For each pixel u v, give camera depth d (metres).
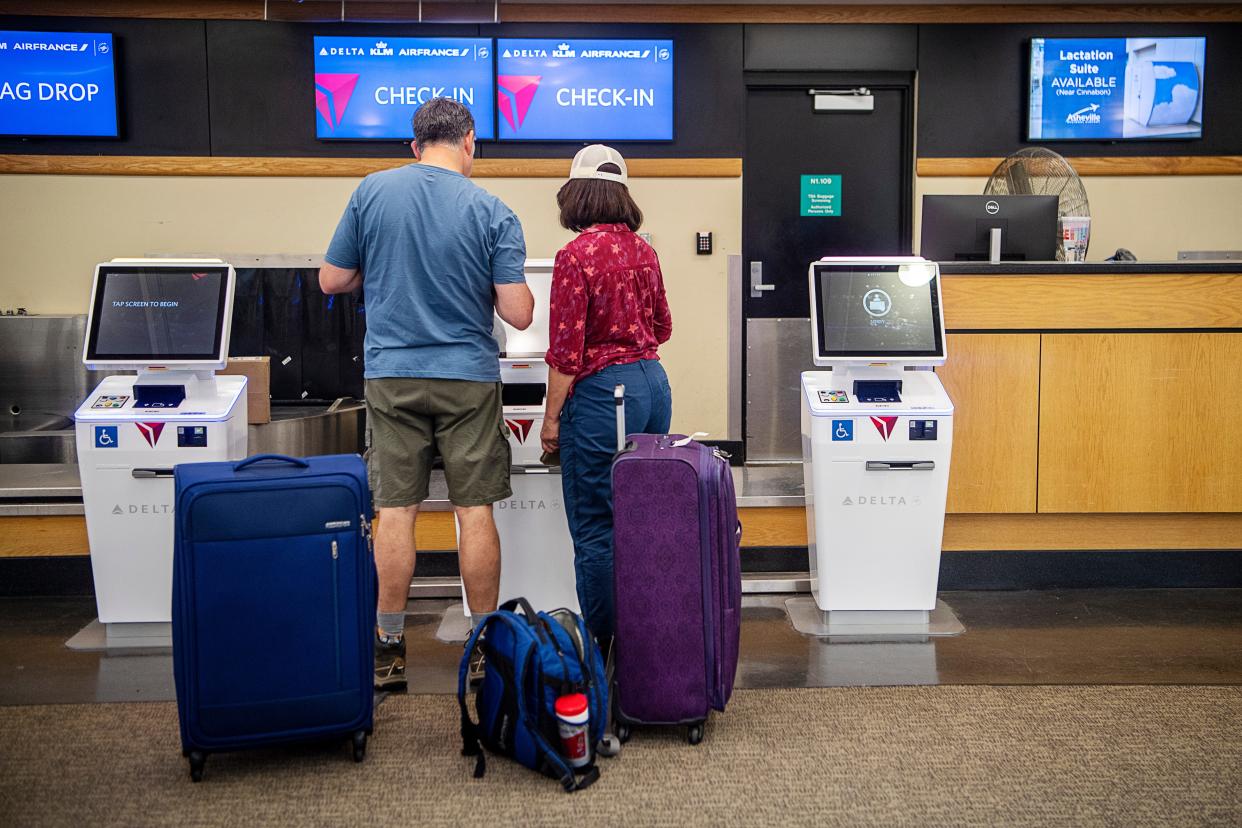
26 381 5.43
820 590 3.67
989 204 4.45
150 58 5.48
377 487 3.06
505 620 2.61
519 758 2.59
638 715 2.74
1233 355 4.06
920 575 3.63
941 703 3.02
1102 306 4.03
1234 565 4.23
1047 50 5.63
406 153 5.59
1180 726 2.84
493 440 3.09
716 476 2.71
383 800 2.44
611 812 2.38
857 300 3.57
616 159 3.06
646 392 3.02
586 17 5.53
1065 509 4.11
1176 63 5.66
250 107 5.53
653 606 2.71
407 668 3.34
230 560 2.51
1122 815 2.36
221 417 3.43
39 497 4.15
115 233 5.57
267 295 5.59
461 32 5.53
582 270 2.91
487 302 3.09
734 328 5.73
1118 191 5.81
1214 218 5.84
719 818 2.35
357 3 5.43
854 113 5.79
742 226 5.77
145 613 3.55
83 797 2.46
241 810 2.39
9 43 5.35
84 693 3.13
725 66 5.60
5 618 3.89
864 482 3.58
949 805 2.41
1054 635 3.66
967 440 4.07
